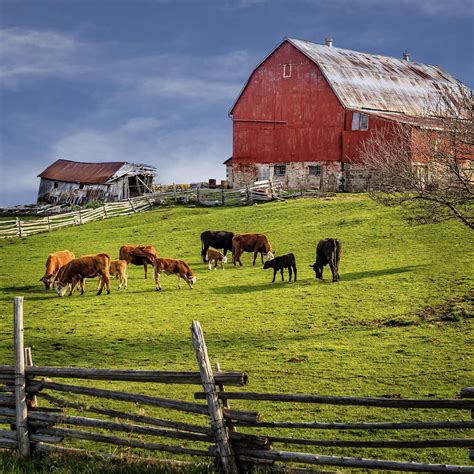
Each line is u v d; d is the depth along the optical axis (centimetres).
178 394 1466
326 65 5669
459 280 2422
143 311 2302
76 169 7138
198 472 962
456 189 1942
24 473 1001
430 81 6544
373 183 2117
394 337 1833
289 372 1583
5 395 1119
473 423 860
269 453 959
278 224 3928
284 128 5791
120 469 997
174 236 3891
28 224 4425
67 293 2678
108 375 1039
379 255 3012
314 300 2327
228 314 2209
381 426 911
